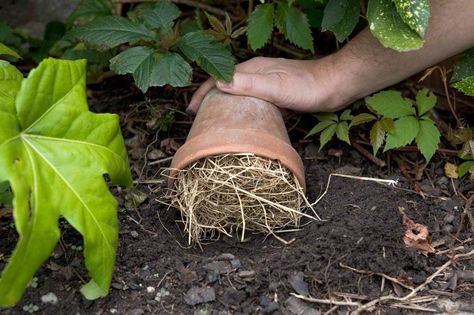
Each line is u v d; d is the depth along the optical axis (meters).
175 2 1.45
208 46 1.28
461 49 1.26
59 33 1.48
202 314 1.14
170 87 1.42
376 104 1.29
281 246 1.21
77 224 1.08
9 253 1.19
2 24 1.46
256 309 1.14
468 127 1.36
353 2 1.26
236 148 1.18
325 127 1.30
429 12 1.17
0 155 1.05
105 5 1.45
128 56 1.28
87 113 1.11
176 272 1.18
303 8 1.38
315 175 1.31
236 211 1.21
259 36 1.31
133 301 1.15
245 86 1.25
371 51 1.26
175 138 1.37
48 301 1.14
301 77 1.29
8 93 1.14
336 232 1.21
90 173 1.10
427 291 1.17
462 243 1.23
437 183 1.31
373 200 1.27
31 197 1.06
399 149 1.34
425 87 1.38
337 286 1.16
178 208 1.24
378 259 1.18
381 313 1.14
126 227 1.24
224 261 1.18
